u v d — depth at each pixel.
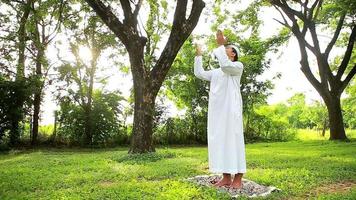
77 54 21.81
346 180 8.78
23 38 20.66
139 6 14.05
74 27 21.75
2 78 20.47
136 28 14.03
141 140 13.91
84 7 21.30
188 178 8.48
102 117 21.94
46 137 22.48
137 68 14.03
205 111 24.98
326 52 23.94
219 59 7.45
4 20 20.44
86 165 11.34
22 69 21.22
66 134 22.23
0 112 20.19
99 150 20.28
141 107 13.98
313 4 23.52
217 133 7.47
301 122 40.94
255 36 25.80
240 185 7.52
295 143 21.72
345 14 22.22
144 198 6.64
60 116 22.12
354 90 31.59
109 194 6.93
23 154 17.92
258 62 25.52
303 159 12.50
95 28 21.95
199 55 7.92
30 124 21.91
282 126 28.14
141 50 14.05
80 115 21.94
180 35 14.21
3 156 17.17
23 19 20.69
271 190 7.35
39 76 21.20
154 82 14.09
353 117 41.38
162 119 24.28
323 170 9.94
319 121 35.12
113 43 21.94
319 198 6.68
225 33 24.33
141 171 9.62
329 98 23.98
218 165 7.41
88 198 6.71
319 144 20.19
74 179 8.66
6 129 20.48
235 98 7.53
